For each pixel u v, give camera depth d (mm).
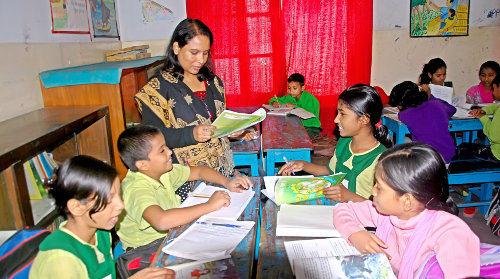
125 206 1489
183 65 1830
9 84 2188
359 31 4406
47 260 1140
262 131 2943
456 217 1098
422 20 4438
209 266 1083
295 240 1229
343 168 1799
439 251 1046
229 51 4438
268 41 4426
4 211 1540
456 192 3305
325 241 1216
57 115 2168
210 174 1759
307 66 4547
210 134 1715
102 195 1195
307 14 4402
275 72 4496
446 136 2832
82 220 1220
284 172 1897
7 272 1063
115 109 2480
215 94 2016
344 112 1717
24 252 1140
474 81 4613
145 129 1564
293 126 3080
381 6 4434
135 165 1557
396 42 4516
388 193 1092
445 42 4496
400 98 3055
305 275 1013
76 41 3053
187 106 1854
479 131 3604
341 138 1944
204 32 1772
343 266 1043
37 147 1662
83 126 2133
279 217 1363
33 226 1605
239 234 1262
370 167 1690
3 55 2150
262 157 2826
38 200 1863
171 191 1680
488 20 4441
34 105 2412
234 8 4316
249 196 1560
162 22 4293
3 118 2119
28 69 2375
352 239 1192
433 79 3830
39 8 2525
